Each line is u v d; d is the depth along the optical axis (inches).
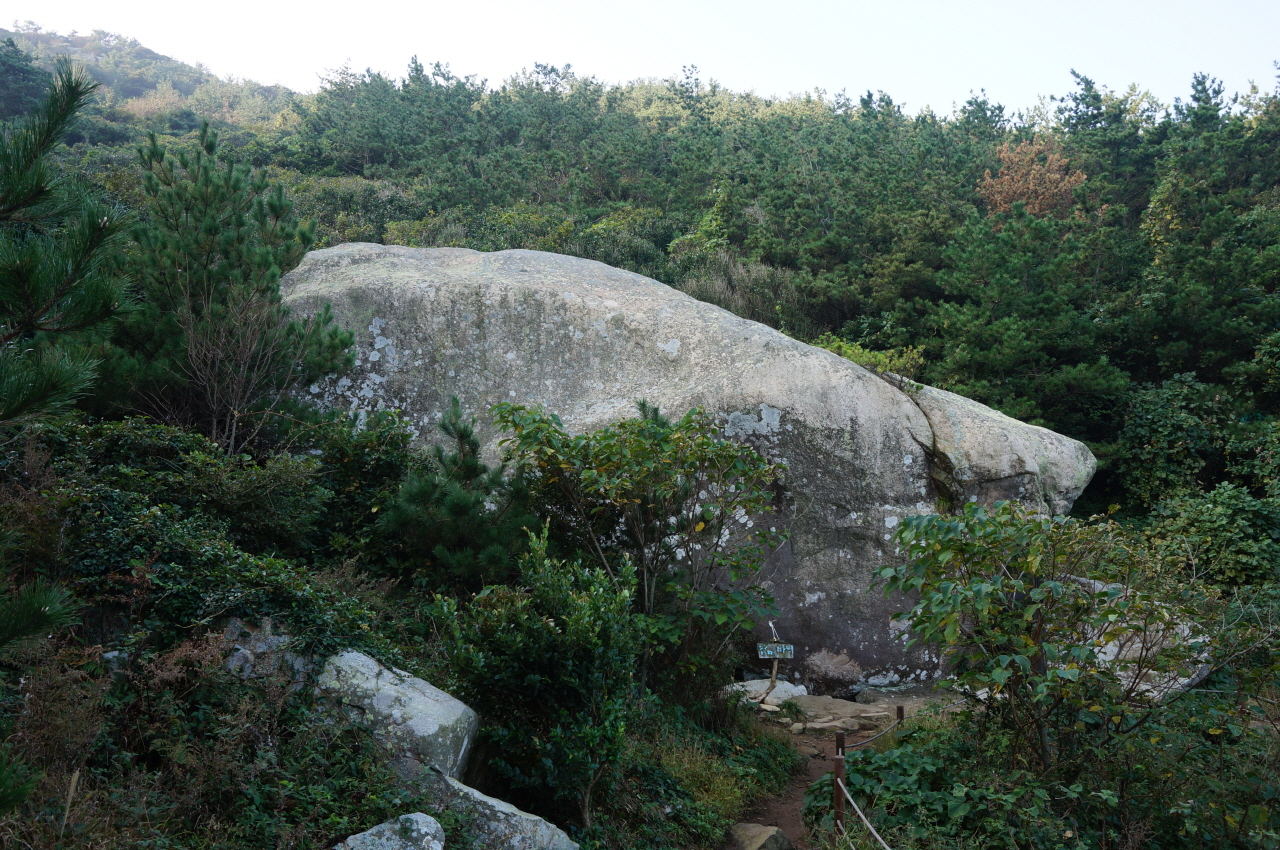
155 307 397.7
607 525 359.9
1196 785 242.8
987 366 859.4
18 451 255.3
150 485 284.0
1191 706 256.1
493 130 2219.5
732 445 357.7
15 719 174.6
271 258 425.7
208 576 231.3
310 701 221.0
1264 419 790.5
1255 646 249.6
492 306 526.6
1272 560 588.7
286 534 322.3
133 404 387.2
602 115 2559.1
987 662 259.9
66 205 162.4
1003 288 872.3
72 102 160.2
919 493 501.4
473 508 335.6
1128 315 922.1
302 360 440.5
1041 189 1403.8
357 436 396.2
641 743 287.4
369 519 366.9
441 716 219.1
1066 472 510.9
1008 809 228.8
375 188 1612.9
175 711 200.2
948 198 1190.3
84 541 231.3
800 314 985.5
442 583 331.3
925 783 254.8
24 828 153.4
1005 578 253.3
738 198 1262.3
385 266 557.3
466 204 1627.7
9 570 200.4
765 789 309.9
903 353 898.7
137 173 776.3
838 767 246.2
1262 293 904.3
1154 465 802.8
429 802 203.9
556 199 1824.6
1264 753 246.5
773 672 431.5
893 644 483.5
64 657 196.5
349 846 180.9
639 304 546.6
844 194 1187.3
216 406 395.9
